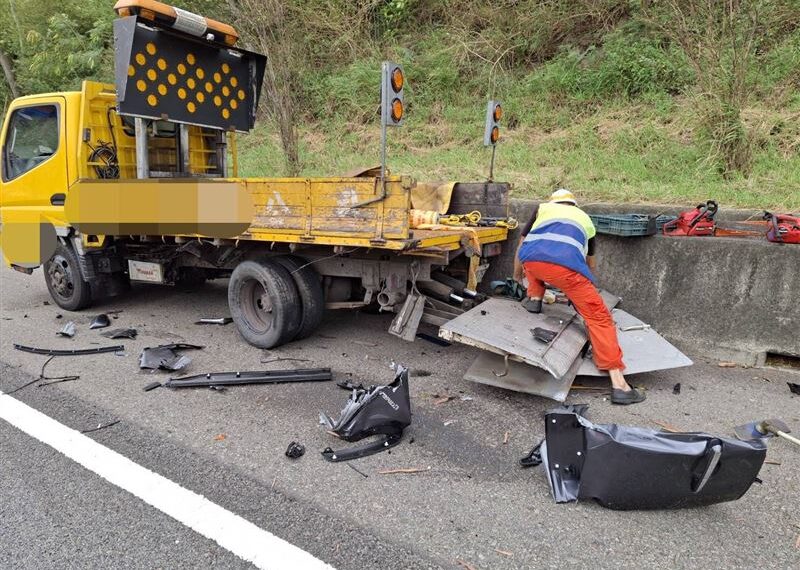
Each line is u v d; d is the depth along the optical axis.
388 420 3.28
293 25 10.96
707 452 2.45
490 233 4.82
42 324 5.67
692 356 4.77
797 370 4.45
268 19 8.62
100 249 5.71
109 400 3.85
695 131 6.83
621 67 8.54
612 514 2.64
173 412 3.67
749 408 3.78
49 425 3.48
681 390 4.07
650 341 4.30
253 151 10.35
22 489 2.83
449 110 9.59
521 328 3.94
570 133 8.09
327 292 4.97
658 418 3.62
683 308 4.84
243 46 8.84
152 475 2.94
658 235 4.95
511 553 2.37
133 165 5.79
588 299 3.76
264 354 4.77
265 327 4.87
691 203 5.73
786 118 6.71
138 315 5.99
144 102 4.94
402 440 3.33
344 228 4.02
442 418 3.61
